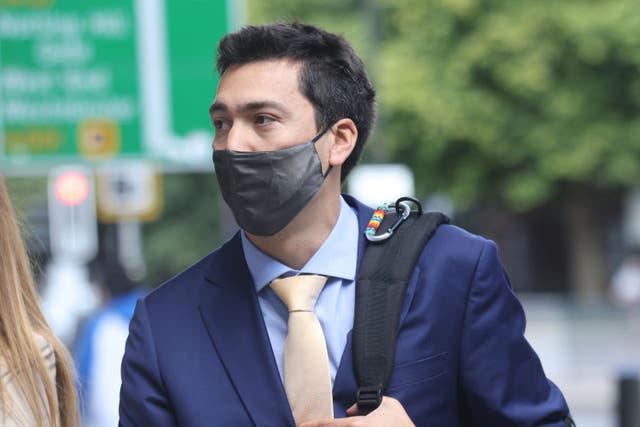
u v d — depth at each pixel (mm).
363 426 4512
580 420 23984
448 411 4824
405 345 4754
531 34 36062
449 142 37938
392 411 4598
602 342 31438
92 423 10508
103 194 23172
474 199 38906
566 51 36438
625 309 31531
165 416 4875
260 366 4805
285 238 4910
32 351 4730
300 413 4699
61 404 5008
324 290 4914
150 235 47938
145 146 19469
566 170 37031
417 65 36844
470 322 4855
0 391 4590
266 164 4781
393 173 25672
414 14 36875
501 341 4898
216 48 5004
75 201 23844
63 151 19484
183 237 47625
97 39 19453
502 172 38438
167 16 19438
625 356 31328
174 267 47750
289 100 4812
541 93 36750
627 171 37062
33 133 19438
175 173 47562
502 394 4871
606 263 50250
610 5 35938
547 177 37562
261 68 4836
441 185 38750
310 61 4867
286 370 4754
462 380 4863
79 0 19469
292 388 4727
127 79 19516
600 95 36719
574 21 35719
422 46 36906
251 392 4770
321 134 4879
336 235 4973
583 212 41312
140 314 5031
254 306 4902
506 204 45000
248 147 4801
